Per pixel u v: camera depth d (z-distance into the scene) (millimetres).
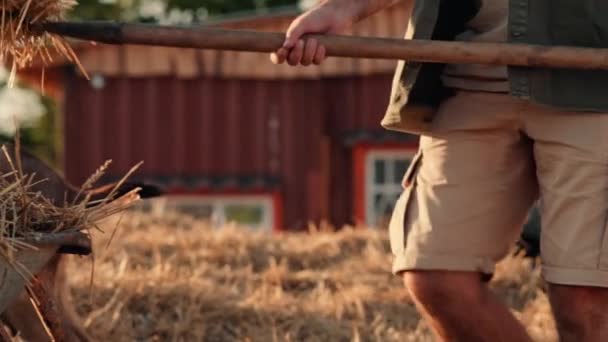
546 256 5070
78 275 7992
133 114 23781
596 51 4957
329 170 23641
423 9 5176
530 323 7863
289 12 23297
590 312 4980
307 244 10039
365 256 9641
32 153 6090
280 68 23719
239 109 23781
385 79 23578
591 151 4969
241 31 5090
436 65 5270
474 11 5262
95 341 6297
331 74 23672
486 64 5027
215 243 9711
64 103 23672
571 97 5008
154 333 7590
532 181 5336
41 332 6168
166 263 8609
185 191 23734
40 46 5301
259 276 8961
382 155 23500
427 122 5320
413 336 7637
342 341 7758
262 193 23734
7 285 4969
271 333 7656
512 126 5195
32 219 5168
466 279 5223
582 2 5039
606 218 4938
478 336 5266
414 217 5352
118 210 5461
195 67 23750
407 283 5332
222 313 7828
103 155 23750
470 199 5227
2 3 5113
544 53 4965
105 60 23672
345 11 5176
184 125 23781
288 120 23750
